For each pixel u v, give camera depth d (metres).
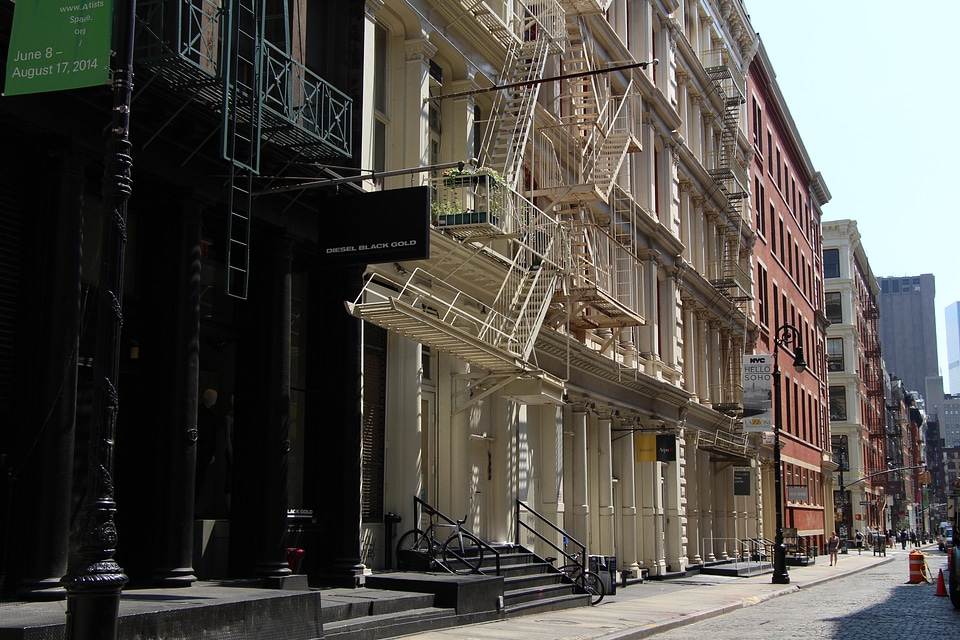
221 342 14.33
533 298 20.61
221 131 11.74
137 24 11.47
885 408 119.19
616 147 25.84
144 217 13.02
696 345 38.66
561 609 18.78
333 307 16.16
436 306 19.11
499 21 21.02
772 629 17.52
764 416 33.19
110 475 7.81
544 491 23.88
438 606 14.91
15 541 10.60
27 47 9.05
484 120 21.25
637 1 33.09
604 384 27.67
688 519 36.00
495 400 21.48
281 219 14.65
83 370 11.84
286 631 10.95
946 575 39.47
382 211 14.72
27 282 11.08
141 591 11.55
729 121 43.88
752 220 49.47
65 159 11.15
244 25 13.62
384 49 18.83
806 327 64.69
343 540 15.40
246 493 14.24
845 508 87.81
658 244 32.97
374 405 17.39
